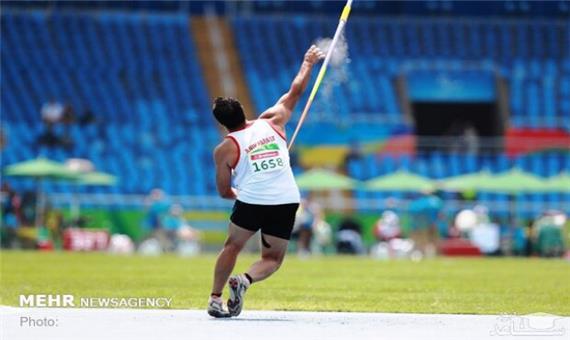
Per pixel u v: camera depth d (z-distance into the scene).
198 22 149.88
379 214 111.88
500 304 40.47
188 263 76.75
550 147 133.12
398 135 137.00
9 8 147.62
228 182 33.19
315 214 105.06
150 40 146.75
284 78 143.25
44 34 145.62
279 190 32.78
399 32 149.38
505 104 142.12
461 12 151.75
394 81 143.00
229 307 32.25
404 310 37.19
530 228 106.12
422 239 102.25
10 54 142.25
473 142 133.62
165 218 105.50
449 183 113.44
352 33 148.75
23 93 137.00
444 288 51.03
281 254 33.25
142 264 74.31
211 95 139.88
